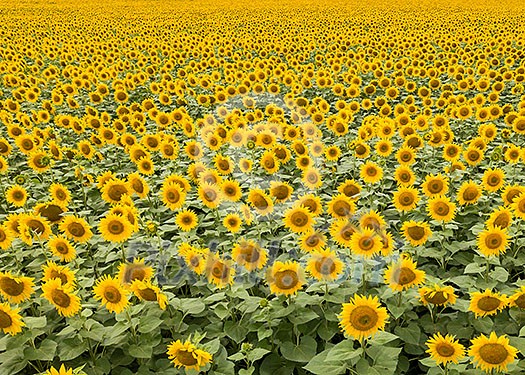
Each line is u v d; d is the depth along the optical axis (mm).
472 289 4562
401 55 18953
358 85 12734
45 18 35188
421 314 4910
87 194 7672
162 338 4508
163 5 47344
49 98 13781
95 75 14969
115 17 36594
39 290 5004
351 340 3764
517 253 5473
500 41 18781
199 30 29047
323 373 3684
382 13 37375
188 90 12805
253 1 51469
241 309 4484
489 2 46844
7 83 13320
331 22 31734
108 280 3926
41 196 7516
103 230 4766
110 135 8828
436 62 15062
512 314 4320
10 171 8500
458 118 9953
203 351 3375
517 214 4969
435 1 48562
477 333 4453
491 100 11117
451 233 5352
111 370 4289
